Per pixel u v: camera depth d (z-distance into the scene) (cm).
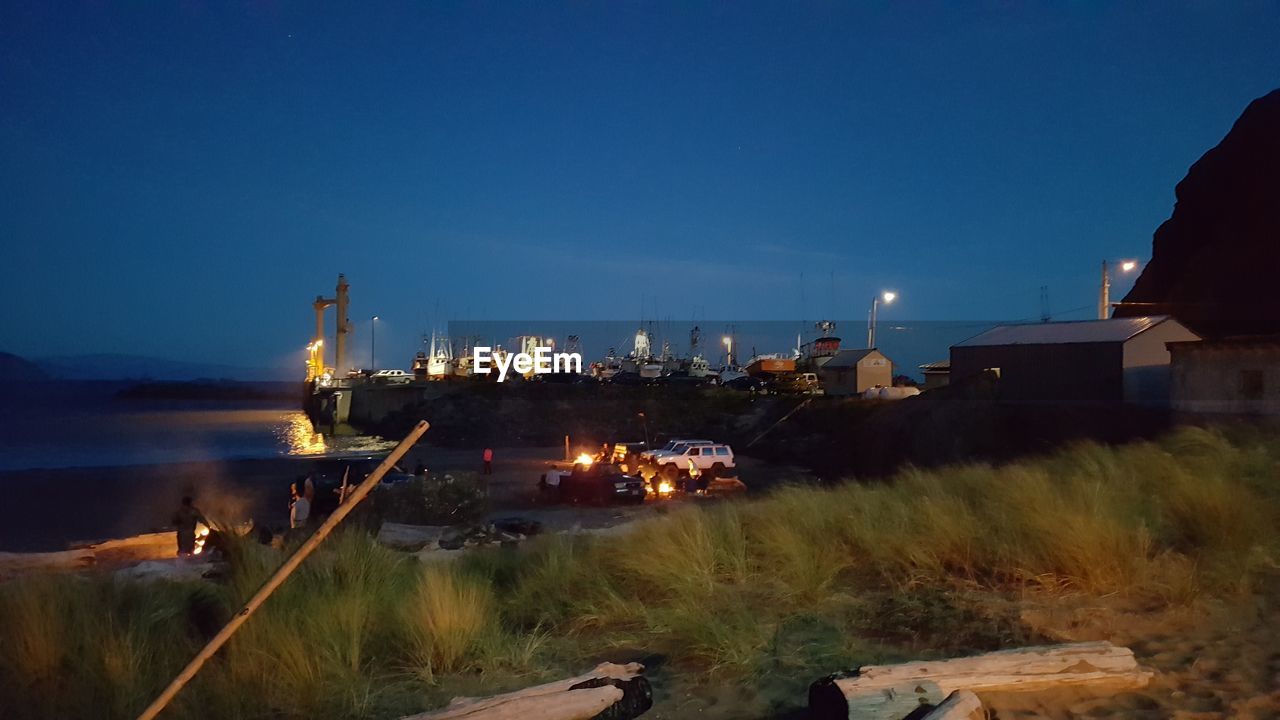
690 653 614
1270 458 1227
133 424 10588
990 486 1090
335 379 11181
